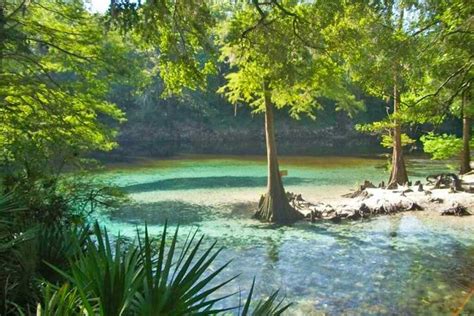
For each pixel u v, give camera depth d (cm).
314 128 4950
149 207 1786
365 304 848
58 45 1019
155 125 4741
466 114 1335
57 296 223
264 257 1156
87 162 1164
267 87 1565
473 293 879
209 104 4944
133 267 233
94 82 1080
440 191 1780
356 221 1528
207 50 883
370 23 1209
